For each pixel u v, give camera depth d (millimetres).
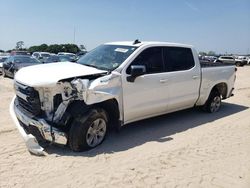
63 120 4523
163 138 5660
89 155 4652
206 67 7320
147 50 5805
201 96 7203
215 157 4824
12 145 4934
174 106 6449
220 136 5922
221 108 8773
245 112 8336
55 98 4547
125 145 5184
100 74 4957
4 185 3672
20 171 4035
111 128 5691
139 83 5434
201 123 6871
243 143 5543
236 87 14102
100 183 3811
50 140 4488
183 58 6629
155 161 4539
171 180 3986
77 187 3699
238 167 4492
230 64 8469
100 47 6367
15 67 15273
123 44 6059
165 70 6105
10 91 10617
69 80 4547
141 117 5777
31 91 4539
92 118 4691
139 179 3959
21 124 4977
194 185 3889
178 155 4828
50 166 4219
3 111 7254
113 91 4961
